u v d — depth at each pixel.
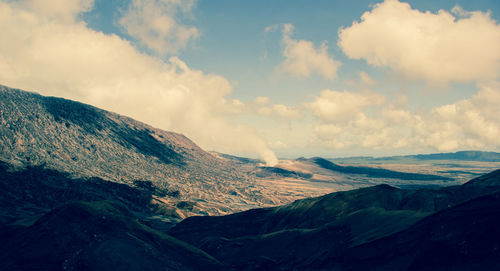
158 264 107.81
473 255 64.94
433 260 70.19
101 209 138.88
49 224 125.50
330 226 136.50
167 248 124.62
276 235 158.62
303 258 119.88
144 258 108.00
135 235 124.00
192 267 116.88
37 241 117.00
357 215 135.12
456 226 76.69
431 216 93.44
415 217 108.69
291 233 151.62
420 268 70.44
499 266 58.19
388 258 86.00
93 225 125.56
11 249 117.75
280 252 134.88
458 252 68.00
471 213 79.25
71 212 132.25
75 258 105.75
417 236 86.50
